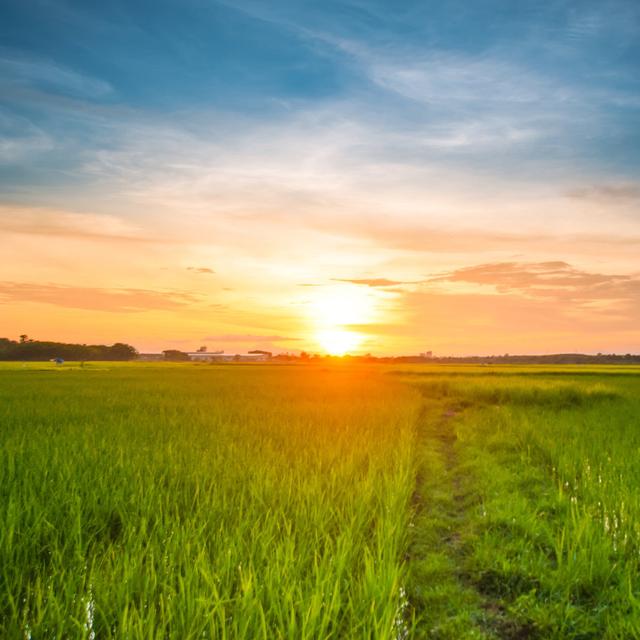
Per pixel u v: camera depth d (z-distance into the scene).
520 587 5.07
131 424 13.33
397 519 6.09
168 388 28.09
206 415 15.43
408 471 8.41
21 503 6.23
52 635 3.60
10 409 16.95
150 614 3.63
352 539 5.21
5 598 4.14
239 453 9.28
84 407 17.73
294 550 5.00
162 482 7.07
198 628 3.58
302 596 4.07
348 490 6.99
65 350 158.50
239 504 6.52
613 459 9.42
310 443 10.73
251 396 23.16
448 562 5.76
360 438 11.38
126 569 4.28
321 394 24.58
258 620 3.79
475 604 4.86
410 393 26.00
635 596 4.67
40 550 4.91
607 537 5.58
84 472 7.71
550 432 13.38
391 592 3.98
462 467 10.50
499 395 25.41
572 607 4.51
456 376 45.81
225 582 4.29
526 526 6.45
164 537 5.13
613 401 23.73
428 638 4.29
